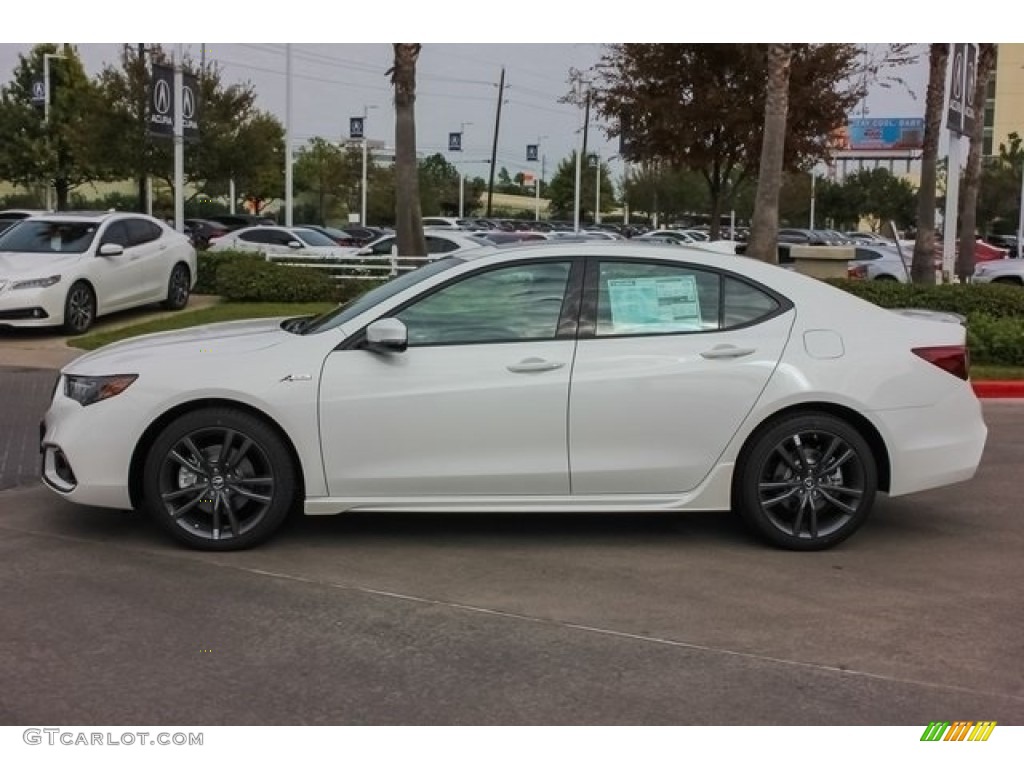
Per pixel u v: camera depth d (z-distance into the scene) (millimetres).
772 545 5844
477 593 5105
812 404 5703
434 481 5527
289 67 30266
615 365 5555
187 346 5707
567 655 4387
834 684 4145
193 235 33531
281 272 17312
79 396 5570
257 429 5500
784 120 15039
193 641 4473
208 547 5613
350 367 5492
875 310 5926
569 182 85188
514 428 5516
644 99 20062
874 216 71938
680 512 6363
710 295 5742
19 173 40906
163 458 5523
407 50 18219
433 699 3982
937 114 18578
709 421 5598
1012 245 46219
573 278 5680
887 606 4992
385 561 5574
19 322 13258
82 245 14398
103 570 5328
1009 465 8070
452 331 5605
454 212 96062
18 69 41406
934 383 5797
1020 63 84438
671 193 61312
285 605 4902
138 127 33719
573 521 6398
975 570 5551
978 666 4328
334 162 65688
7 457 7762
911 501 6984
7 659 4270
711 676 4203
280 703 3939
